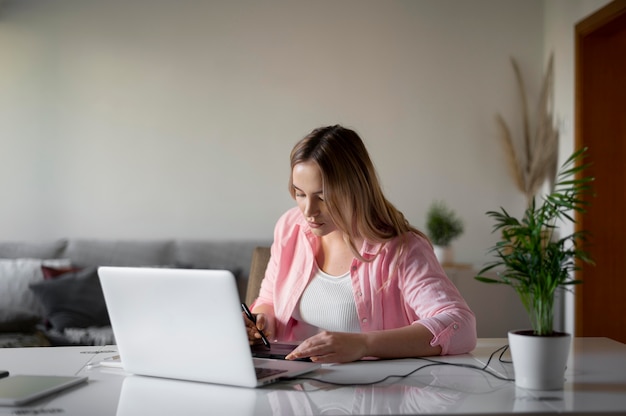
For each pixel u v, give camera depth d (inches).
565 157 169.6
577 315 162.2
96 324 144.6
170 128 177.0
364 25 180.4
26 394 45.5
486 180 181.3
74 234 173.8
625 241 161.8
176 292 50.0
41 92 173.5
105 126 175.3
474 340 62.8
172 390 48.7
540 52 182.9
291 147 179.5
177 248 170.1
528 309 49.6
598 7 152.6
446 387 48.5
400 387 48.7
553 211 48.9
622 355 61.8
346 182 66.9
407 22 180.9
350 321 70.1
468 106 181.8
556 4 174.6
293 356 55.1
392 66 180.7
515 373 49.1
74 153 174.2
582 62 162.1
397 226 70.2
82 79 174.9
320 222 68.9
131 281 51.9
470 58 181.8
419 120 181.0
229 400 45.4
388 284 69.0
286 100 179.2
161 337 51.8
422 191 180.5
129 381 52.1
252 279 89.8
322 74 179.8
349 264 72.2
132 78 176.1
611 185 162.2
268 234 178.9
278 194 179.3
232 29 178.2
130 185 175.8
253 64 178.5
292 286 73.7
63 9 174.4
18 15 173.0
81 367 57.8
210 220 177.6
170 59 177.0
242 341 48.2
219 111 178.1
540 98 179.8
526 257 48.6
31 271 152.9
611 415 41.7
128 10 175.9
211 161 177.9
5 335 137.8
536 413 41.6
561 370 47.7
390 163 180.5
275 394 46.9
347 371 54.3
